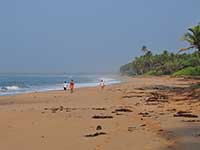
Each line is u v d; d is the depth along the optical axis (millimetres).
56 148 12789
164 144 12688
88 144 13234
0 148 13000
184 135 14406
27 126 18188
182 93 43250
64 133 15891
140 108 26656
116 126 17438
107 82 103812
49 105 31656
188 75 116812
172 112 23344
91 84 93188
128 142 13234
